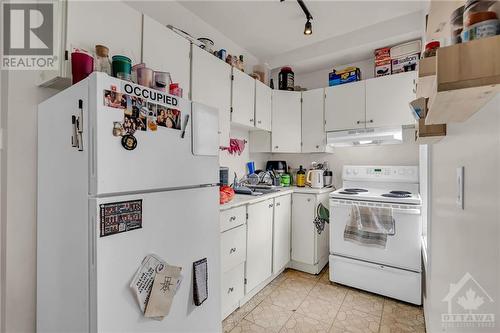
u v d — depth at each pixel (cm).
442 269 103
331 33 268
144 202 100
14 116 119
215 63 207
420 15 231
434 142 114
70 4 119
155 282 102
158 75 124
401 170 256
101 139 87
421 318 188
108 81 90
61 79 117
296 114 297
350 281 231
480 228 60
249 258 211
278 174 314
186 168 118
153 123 104
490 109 54
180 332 113
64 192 103
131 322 95
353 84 266
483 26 48
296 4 221
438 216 112
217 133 137
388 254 213
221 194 190
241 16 237
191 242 120
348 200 233
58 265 107
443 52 47
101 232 87
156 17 203
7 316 117
